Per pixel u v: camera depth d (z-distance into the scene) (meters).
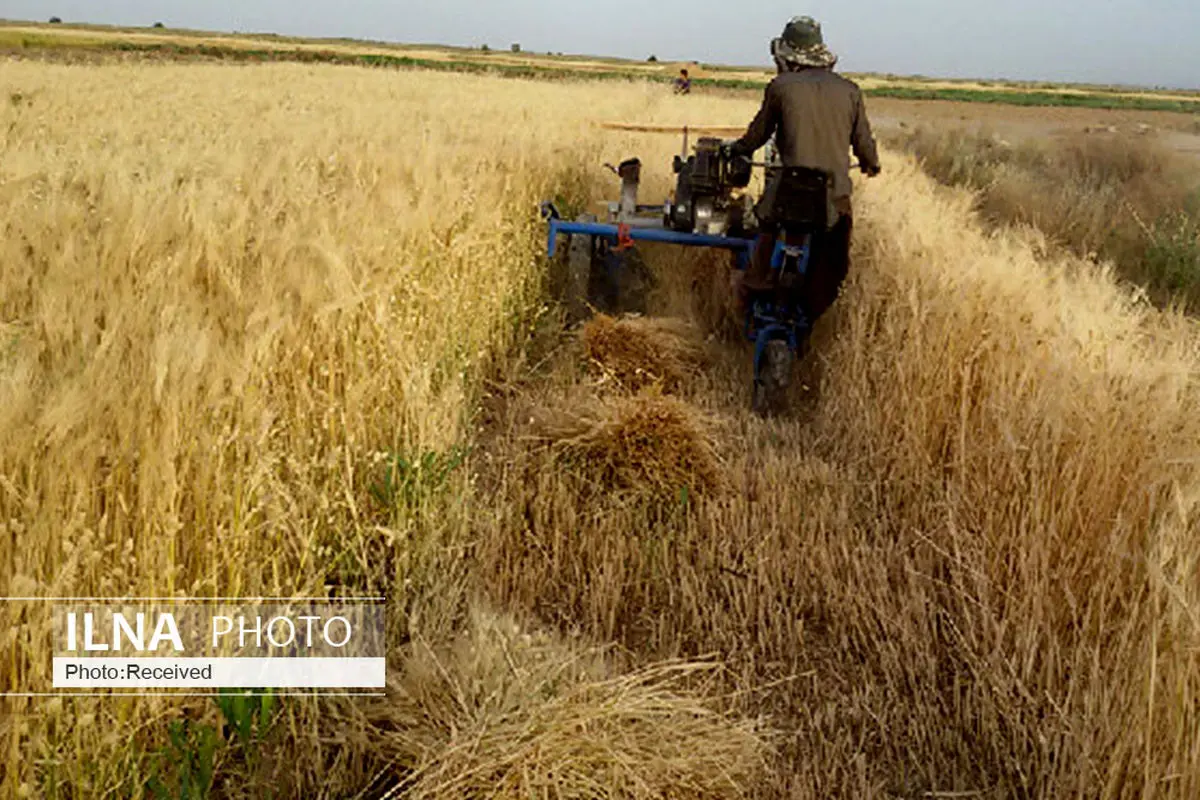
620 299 7.13
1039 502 3.38
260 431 2.90
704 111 21.09
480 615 3.03
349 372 3.87
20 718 2.07
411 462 3.69
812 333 6.42
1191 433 3.23
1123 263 10.55
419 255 5.28
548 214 6.85
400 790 2.56
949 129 24.47
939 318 4.55
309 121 12.71
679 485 4.27
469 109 16.66
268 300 3.60
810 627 3.54
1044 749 2.72
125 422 2.53
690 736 2.56
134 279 3.83
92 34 81.94
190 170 6.65
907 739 2.97
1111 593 2.99
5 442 2.24
